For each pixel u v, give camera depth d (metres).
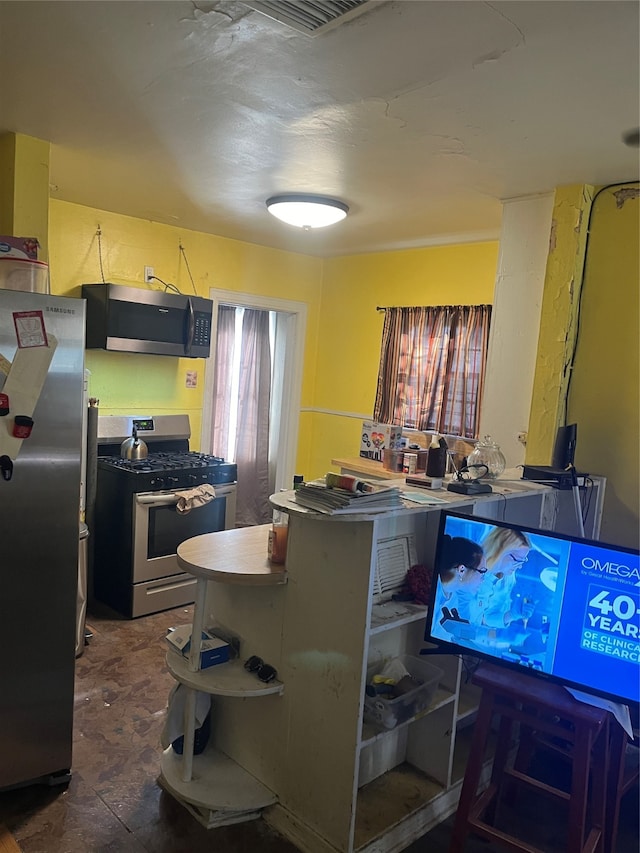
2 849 1.87
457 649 1.90
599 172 2.45
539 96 1.82
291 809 2.02
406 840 2.01
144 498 3.43
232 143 2.39
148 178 2.93
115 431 3.88
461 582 1.90
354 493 1.81
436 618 1.94
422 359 4.11
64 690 2.15
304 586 1.98
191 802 2.04
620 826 2.18
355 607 1.82
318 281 4.91
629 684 1.66
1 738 2.04
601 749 1.77
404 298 4.30
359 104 1.95
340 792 1.85
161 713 2.62
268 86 1.85
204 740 2.29
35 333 1.96
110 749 2.38
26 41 1.65
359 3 1.38
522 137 2.14
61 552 2.09
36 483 2.01
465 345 3.88
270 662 2.11
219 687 2.01
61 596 2.11
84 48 1.68
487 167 2.46
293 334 4.86
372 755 2.18
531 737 2.12
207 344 4.02
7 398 1.93
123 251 3.82
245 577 1.99
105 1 1.44
